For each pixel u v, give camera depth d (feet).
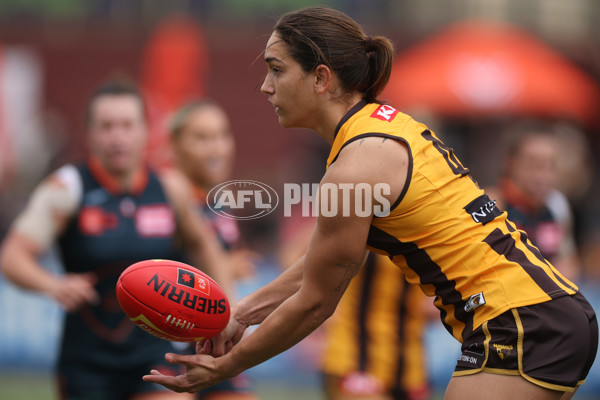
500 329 29.96
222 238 57.72
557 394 30.17
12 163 128.36
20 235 48.91
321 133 32.91
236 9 151.23
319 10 31.81
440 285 31.30
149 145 65.41
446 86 130.41
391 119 31.45
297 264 35.81
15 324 94.89
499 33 140.67
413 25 147.74
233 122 131.44
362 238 30.37
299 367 92.17
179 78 131.75
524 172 64.39
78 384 47.37
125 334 47.67
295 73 31.48
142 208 49.34
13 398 82.12
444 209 30.58
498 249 30.81
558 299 30.48
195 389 33.68
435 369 85.76
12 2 148.25
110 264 48.37
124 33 135.03
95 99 49.24
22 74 133.08
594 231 113.19
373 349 54.49
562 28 161.48
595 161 134.72
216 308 33.12
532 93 130.93
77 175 49.01
